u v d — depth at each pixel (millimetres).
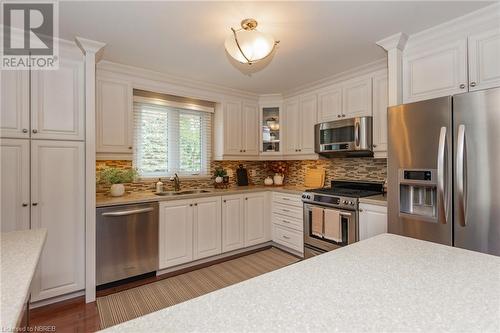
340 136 3031
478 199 1628
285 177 4285
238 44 1860
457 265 949
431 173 1839
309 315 643
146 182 3273
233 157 3770
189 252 2980
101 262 2420
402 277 854
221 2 1678
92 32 2066
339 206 2746
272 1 1669
